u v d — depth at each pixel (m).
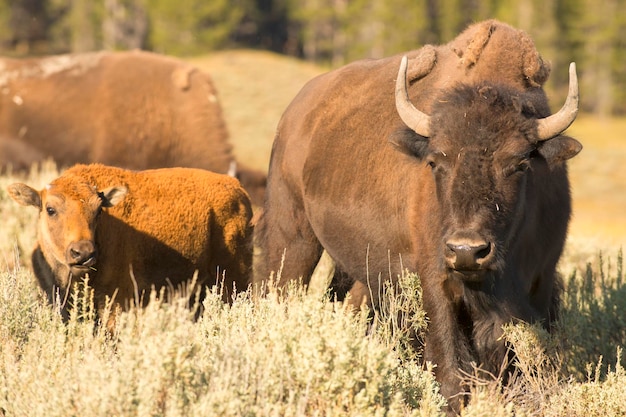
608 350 24.78
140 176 29.09
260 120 142.62
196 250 29.47
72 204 26.41
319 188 26.48
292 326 17.72
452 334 21.17
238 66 175.88
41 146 51.69
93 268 26.86
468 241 18.77
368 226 24.39
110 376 15.66
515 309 21.12
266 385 16.05
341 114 26.61
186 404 15.35
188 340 16.59
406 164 22.81
